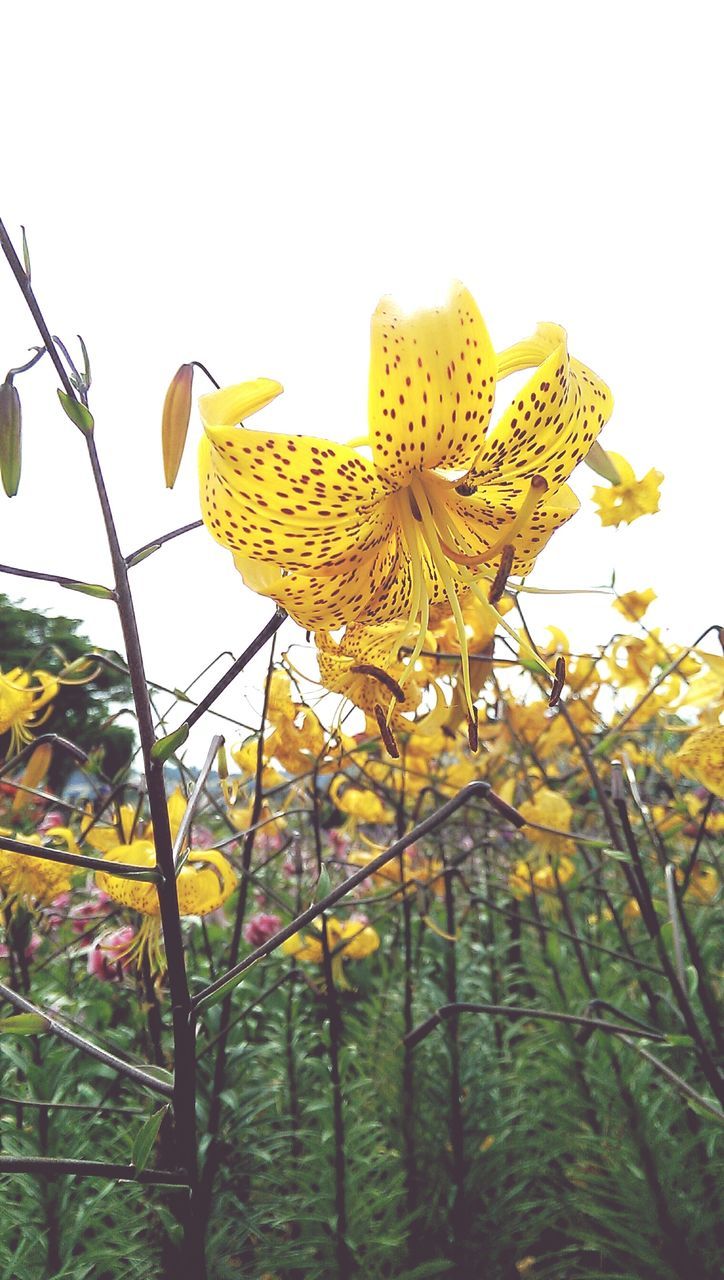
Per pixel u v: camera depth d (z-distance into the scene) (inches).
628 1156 13.2
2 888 13.2
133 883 11.3
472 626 15.7
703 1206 12.8
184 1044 8.2
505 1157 15.3
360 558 8.9
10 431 8.1
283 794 17.3
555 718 19.5
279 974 19.3
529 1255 15.1
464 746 19.6
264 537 8.3
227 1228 12.2
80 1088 14.6
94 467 7.9
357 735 14.8
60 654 14.3
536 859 19.2
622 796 11.9
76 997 17.9
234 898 24.2
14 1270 11.6
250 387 7.7
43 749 13.9
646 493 16.4
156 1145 12.1
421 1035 10.6
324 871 11.8
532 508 8.6
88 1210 11.8
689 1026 10.8
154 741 8.2
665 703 18.4
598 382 9.0
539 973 18.6
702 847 21.3
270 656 11.8
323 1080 16.2
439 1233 14.2
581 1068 15.0
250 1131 12.8
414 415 7.9
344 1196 12.6
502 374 8.7
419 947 18.7
